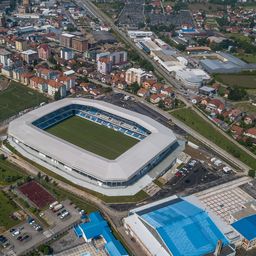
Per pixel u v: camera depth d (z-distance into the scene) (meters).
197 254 197.25
